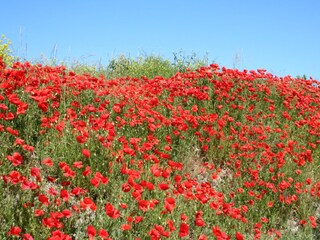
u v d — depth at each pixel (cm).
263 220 655
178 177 590
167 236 479
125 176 612
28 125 629
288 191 771
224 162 797
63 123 613
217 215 616
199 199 581
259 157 821
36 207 482
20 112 574
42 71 812
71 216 494
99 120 639
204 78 1074
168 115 867
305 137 969
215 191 664
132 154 594
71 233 487
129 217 491
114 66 1421
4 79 679
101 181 516
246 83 1070
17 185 509
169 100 851
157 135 762
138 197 504
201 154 811
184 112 825
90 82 803
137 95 839
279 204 736
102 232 443
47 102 702
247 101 1022
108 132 630
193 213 602
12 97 577
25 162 575
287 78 1267
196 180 730
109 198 573
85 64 1175
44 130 620
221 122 804
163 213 541
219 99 944
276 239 631
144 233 515
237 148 820
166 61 1578
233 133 844
